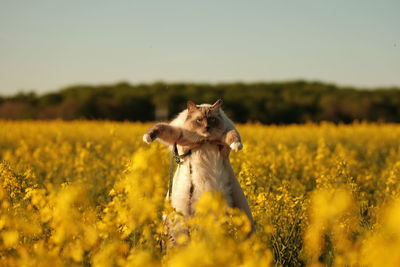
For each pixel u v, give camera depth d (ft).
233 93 190.08
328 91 202.69
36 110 171.42
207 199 16.98
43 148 59.72
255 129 99.50
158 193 17.87
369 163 55.42
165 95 177.37
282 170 43.75
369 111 169.37
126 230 18.35
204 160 23.56
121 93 185.68
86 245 17.06
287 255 21.74
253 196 25.91
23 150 53.21
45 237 18.92
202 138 23.50
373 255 13.75
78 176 39.04
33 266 15.90
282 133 89.40
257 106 169.99
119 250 17.53
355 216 21.88
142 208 17.28
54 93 195.52
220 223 17.31
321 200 16.98
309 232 19.69
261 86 216.13
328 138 83.30
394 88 199.00
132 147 59.52
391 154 58.59
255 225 24.13
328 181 30.68
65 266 16.16
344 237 18.48
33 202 20.39
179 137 23.73
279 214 23.86
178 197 23.48
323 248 19.22
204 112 23.56
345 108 169.17
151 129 23.15
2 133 82.74
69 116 167.12
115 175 38.78
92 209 21.43
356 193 27.99
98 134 83.66
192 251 13.55
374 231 20.39
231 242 15.60
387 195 31.07
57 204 17.79
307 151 59.82
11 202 23.59
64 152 53.42
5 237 17.25
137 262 14.21
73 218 17.67
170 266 15.47
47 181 36.58
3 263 16.71
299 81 222.07
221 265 13.67
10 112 169.58
